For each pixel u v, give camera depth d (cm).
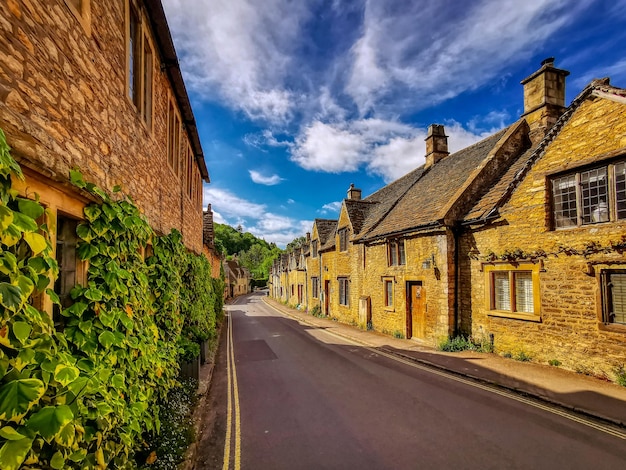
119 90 463
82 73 353
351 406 643
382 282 1519
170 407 546
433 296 1158
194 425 528
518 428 532
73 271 352
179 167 942
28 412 211
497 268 960
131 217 427
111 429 301
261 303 4288
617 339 686
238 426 567
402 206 1569
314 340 1391
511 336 917
